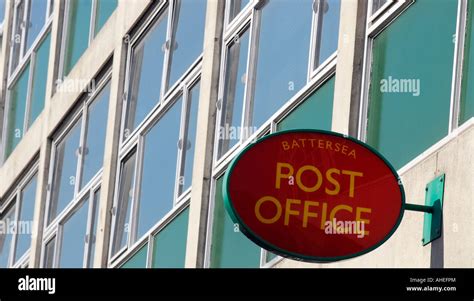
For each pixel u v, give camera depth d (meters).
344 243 11.09
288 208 11.14
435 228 11.24
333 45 13.88
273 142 11.27
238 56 16.39
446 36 11.86
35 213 23.59
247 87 15.69
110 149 20.06
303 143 11.28
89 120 22.12
